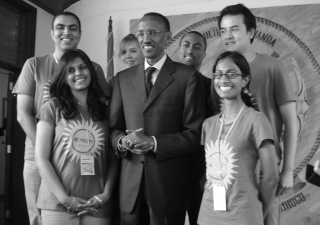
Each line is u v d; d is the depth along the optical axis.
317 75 4.24
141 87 2.14
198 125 2.06
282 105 2.19
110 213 2.12
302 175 4.14
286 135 2.20
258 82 2.17
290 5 4.40
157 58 2.18
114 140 2.09
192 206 2.24
